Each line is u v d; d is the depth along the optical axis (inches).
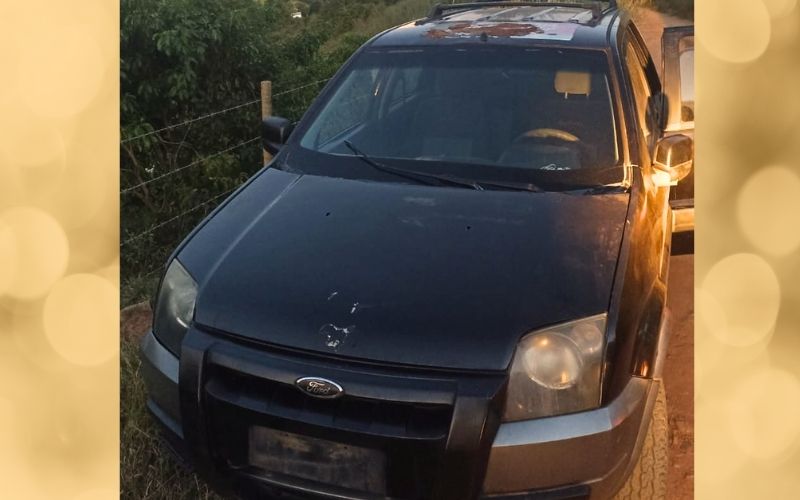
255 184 106.7
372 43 128.6
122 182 208.7
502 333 71.5
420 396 68.6
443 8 145.2
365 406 70.7
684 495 92.4
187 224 211.6
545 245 83.8
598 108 107.8
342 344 72.6
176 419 80.7
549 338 71.4
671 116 134.7
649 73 146.5
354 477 70.6
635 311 77.9
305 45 281.6
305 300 77.7
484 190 98.1
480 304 74.7
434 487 68.6
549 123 107.3
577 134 105.3
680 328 132.4
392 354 71.2
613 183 98.8
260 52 247.9
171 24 219.3
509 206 93.3
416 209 93.5
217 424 76.2
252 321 77.0
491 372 69.8
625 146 103.2
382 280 79.0
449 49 120.5
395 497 69.7
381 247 85.0
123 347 120.4
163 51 217.3
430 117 112.5
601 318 73.7
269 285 80.5
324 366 72.1
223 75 235.3
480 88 113.7
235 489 76.9
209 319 79.2
